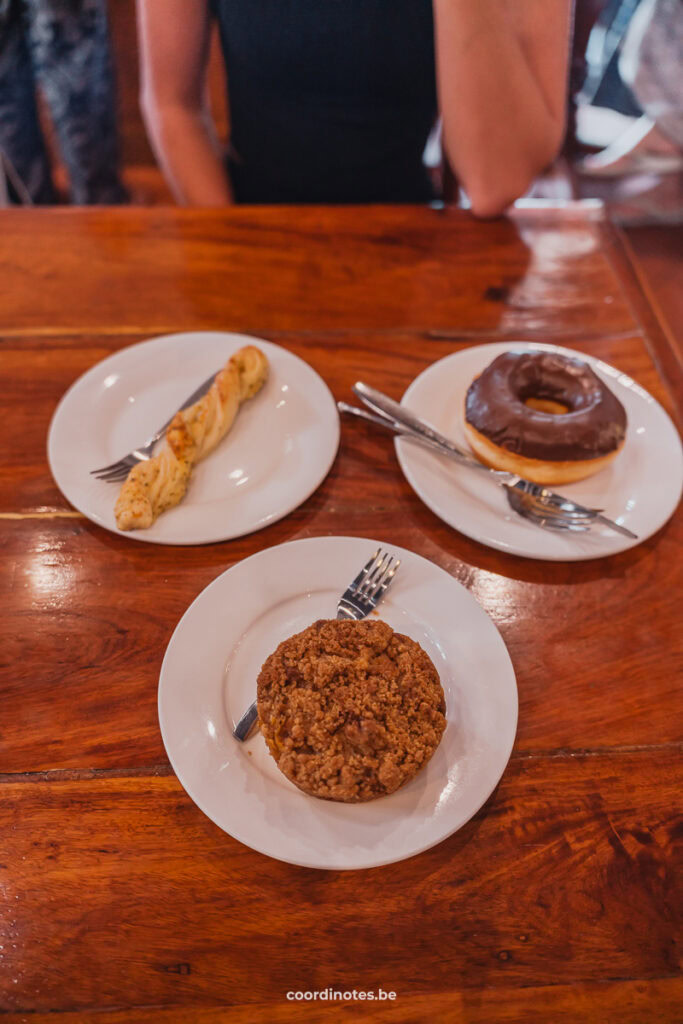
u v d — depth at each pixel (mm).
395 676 676
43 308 1133
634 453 963
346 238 1272
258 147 1645
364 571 798
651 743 729
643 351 1116
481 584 849
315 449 948
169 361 1045
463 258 1248
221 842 658
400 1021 587
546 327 1148
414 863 652
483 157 1319
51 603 813
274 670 682
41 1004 583
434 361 1092
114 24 2240
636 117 3064
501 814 682
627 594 845
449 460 946
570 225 1321
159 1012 584
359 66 1471
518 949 614
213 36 1614
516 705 713
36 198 2072
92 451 938
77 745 711
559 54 1331
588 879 648
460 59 1264
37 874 636
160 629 795
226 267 1211
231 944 611
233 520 867
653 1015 591
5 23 1699
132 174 2494
